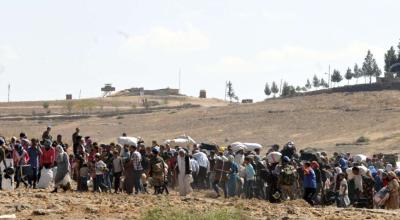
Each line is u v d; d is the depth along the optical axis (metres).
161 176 43.25
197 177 48.38
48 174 43.53
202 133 154.12
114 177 44.09
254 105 179.12
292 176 41.03
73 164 47.31
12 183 41.59
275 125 151.88
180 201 37.59
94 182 44.25
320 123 148.62
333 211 35.94
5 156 41.72
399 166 58.41
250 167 45.19
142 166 44.78
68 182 41.75
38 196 37.41
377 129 135.62
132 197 39.59
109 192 43.56
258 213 33.34
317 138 136.38
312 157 46.62
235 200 41.16
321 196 42.59
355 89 176.88
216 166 45.00
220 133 151.25
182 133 155.88
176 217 26.12
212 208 31.38
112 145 45.78
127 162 43.41
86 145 50.31
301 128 147.12
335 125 145.25
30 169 43.97
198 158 48.66
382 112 150.50
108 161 44.50
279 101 178.62
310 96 177.00
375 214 35.22
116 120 183.75
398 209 39.03
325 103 165.62
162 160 43.59
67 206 33.47
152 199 38.47
